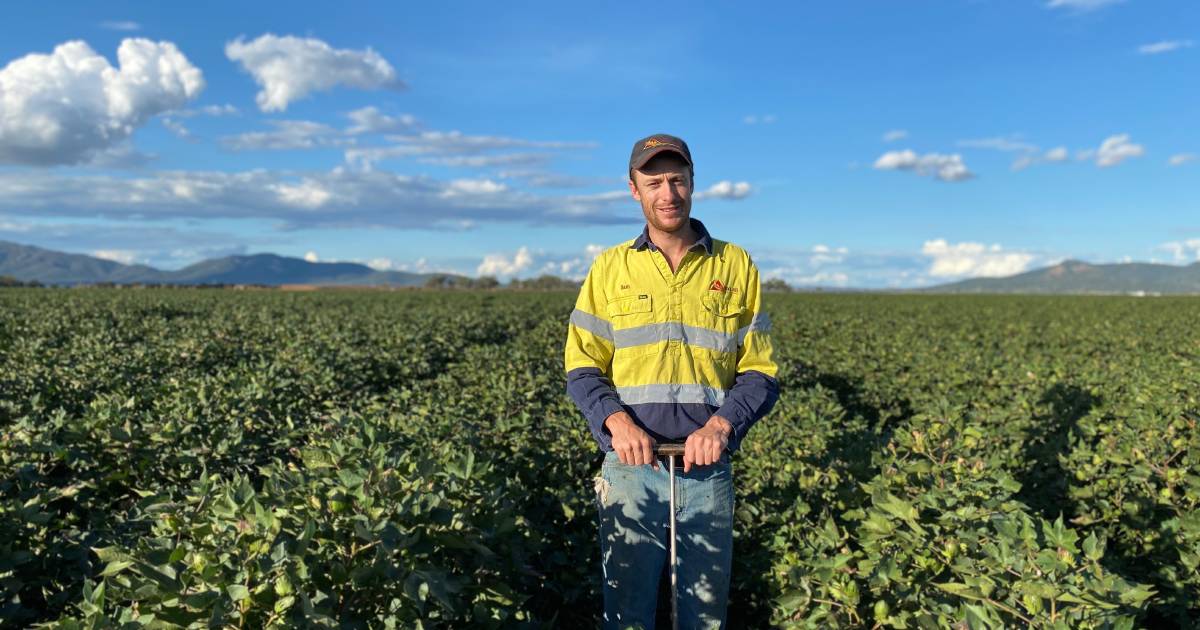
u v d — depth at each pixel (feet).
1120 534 16.90
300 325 57.26
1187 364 33.01
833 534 12.73
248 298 137.90
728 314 10.44
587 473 18.10
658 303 10.30
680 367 10.30
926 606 10.62
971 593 9.79
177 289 226.99
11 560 11.29
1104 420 25.50
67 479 16.20
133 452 16.62
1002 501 12.94
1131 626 8.52
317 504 9.61
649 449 9.81
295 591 8.14
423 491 10.51
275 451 19.24
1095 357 47.44
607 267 10.67
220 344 39.42
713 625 10.72
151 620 7.97
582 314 10.80
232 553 8.59
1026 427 24.12
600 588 14.12
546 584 13.92
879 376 37.04
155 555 8.55
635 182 10.37
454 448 15.42
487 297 159.84
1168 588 14.83
